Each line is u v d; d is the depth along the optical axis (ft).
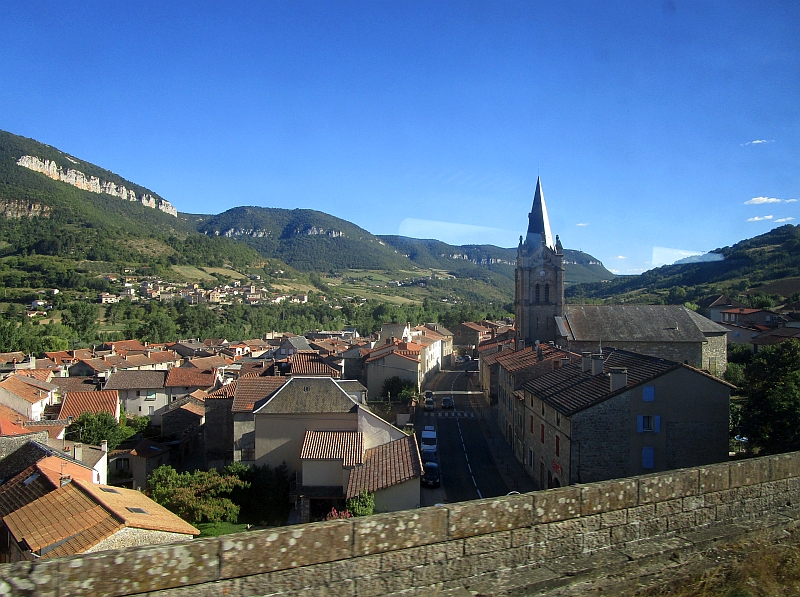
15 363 231.50
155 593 19.62
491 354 213.25
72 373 238.07
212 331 419.95
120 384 205.87
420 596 23.35
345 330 450.71
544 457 100.73
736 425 101.60
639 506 28.66
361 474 92.84
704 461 83.76
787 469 33.42
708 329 191.01
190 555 20.21
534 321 196.13
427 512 24.06
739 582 26.99
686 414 83.76
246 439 119.24
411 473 84.79
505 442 141.49
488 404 192.03
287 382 117.80
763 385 96.22
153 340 386.11
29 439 93.09
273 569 21.18
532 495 26.45
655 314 193.77
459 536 24.40
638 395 83.66
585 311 195.62
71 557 19.08
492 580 24.76
